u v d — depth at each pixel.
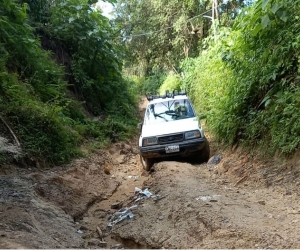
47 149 7.49
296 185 4.99
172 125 8.50
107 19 15.45
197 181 6.09
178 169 7.08
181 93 10.46
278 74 7.12
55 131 7.98
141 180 7.87
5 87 7.92
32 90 9.26
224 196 4.92
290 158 5.81
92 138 11.30
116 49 16.41
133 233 4.34
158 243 3.91
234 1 18.23
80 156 8.63
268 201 4.64
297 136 5.82
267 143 6.65
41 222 4.48
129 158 10.60
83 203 6.06
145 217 4.79
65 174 6.91
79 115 11.81
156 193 5.83
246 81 8.34
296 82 6.59
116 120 14.62
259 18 7.49
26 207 4.75
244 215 4.02
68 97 12.25
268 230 3.53
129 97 21.09
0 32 9.48
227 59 9.22
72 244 4.11
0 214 4.26
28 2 13.63
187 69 19.64
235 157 7.46
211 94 12.51
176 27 20.91
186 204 4.66
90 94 14.57
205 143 8.29
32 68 10.42
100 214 5.73
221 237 3.55
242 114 8.31
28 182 5.82
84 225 5.16
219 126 9.34
